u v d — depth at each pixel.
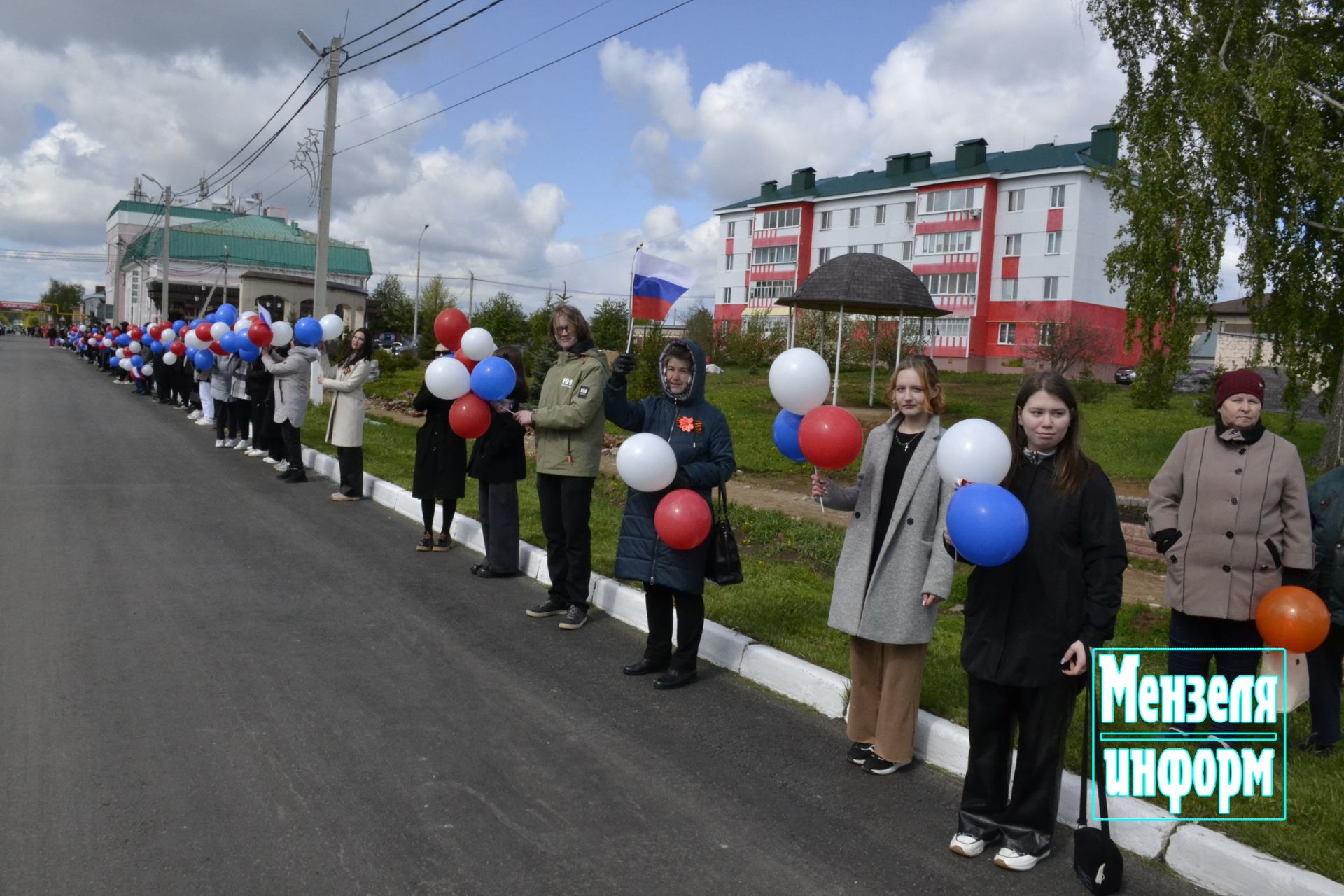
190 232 54.41
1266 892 3.04
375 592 6.53
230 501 9.59
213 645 5.24
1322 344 17.30
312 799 3.54
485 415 6.82
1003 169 46.69
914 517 3.80
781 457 15.28
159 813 3.38
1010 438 3.33
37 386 23.89
